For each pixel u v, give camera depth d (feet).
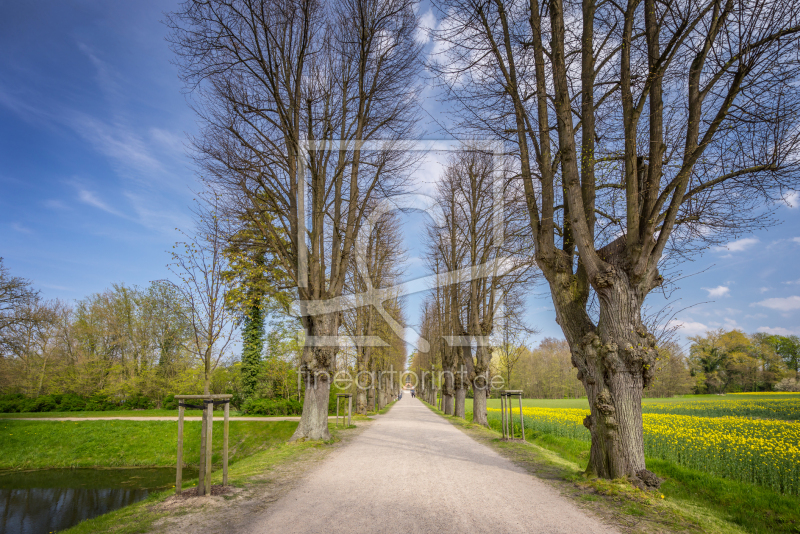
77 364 110.83
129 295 112.47
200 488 20.04
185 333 96.02
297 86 40.50
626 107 23.66
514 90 27.86
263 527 15.96
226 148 39.70
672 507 18.90
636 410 22.35
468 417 85.87
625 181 24.91
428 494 21.22
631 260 23.26
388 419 77.97
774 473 27.48
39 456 61.21
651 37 23.71
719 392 194.80
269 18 37.76
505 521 16.88
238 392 95.40
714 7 20.53
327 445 38.45
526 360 210.59
